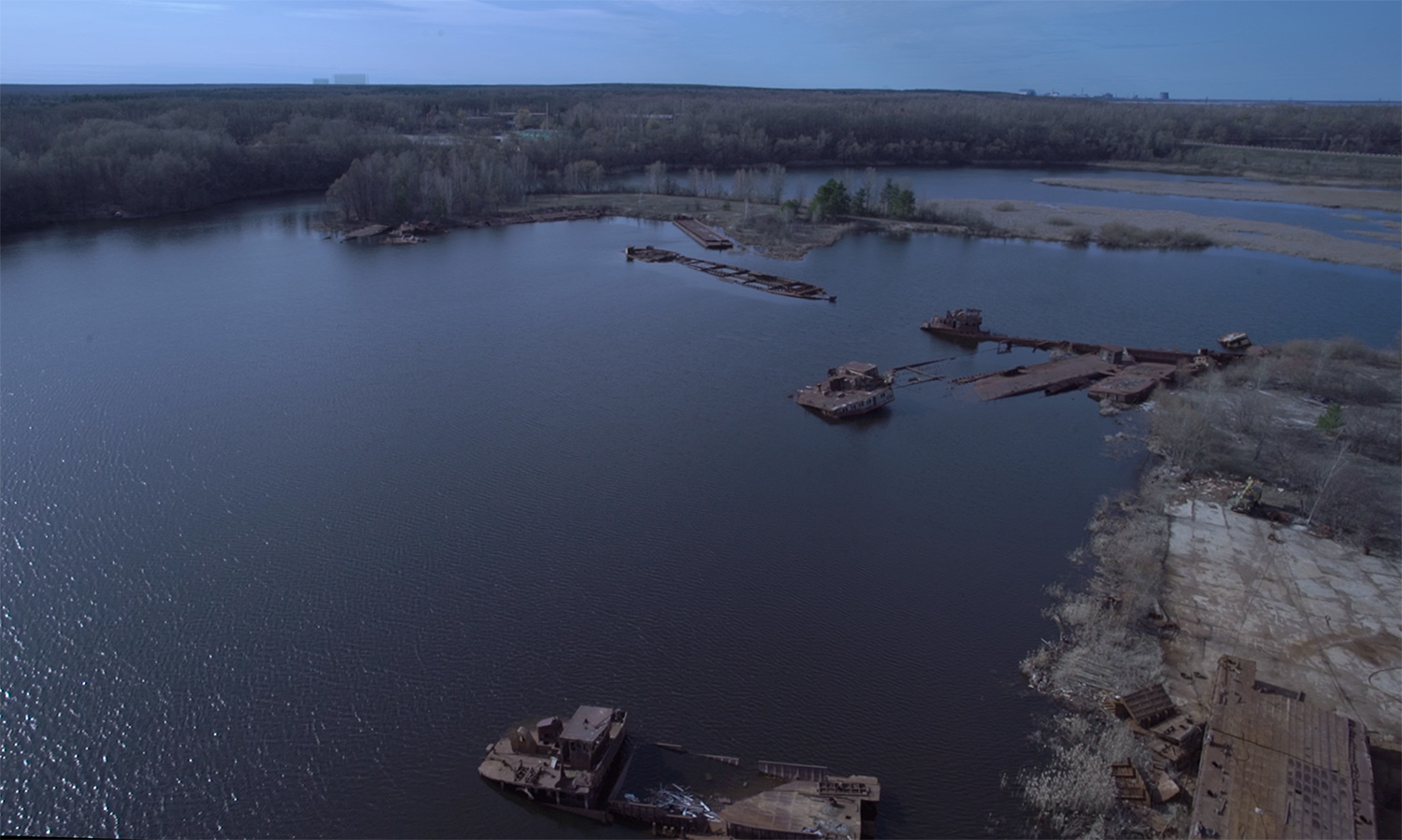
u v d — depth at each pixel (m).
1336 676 54.78
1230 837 40.34
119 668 55.62
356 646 57.78
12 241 172.50
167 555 67.25
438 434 89.06
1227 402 98.12
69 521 71.56
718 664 56.31
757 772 47.94
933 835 44.03
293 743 50.03
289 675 55.22
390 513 73.75
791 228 197.00
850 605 62.62
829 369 109.94
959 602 63.12
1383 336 126.81
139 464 81.25
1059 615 61.56
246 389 99.62
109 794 46.84
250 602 62.00
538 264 165.12
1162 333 129.00
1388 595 63.44
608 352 115.19
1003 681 54.91
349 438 87.56
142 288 141.50
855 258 176.12
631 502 76.31
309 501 75.50
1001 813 45.38
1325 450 87.25
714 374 108.31
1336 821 41.09
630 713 52.16
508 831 44.72
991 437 91.75
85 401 95.12
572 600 62.62
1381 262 171.12
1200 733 48.91
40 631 58.75
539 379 104.81
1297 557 68.31
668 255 170.12
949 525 73.81
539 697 53.38
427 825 44.91
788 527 72.94
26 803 46.34
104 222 194.50
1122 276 162.62
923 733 50.66
